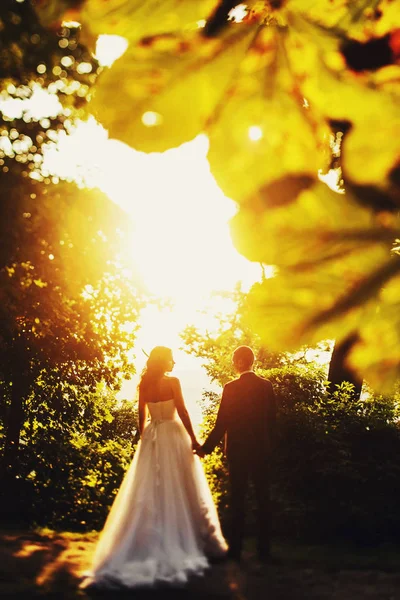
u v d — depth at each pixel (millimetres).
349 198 540
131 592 4660
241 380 6289
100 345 11414
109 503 8555
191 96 602
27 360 11625
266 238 542
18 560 5434
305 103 584
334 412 8539
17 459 10852
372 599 4625
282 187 555
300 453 7902
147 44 623
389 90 570
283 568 5648
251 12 636
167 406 5859
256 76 609
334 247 536
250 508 7773
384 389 535
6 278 5352
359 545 7273
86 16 638
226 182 562
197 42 625
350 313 530
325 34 621
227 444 6180
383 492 7652
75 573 5043
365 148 542
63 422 13148
